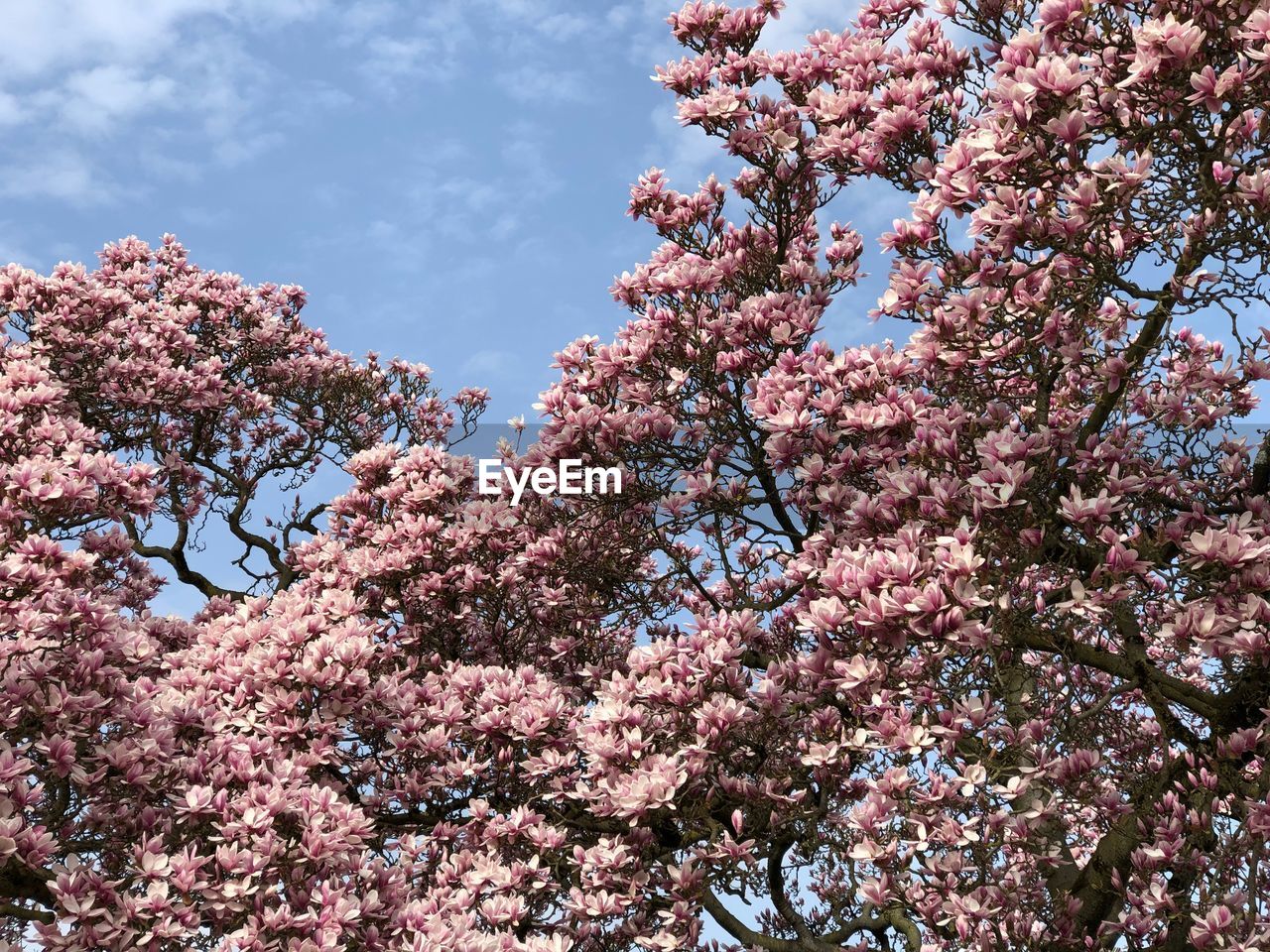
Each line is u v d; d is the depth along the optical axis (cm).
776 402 684
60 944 466
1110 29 489
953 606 483
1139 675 582
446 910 609
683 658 632
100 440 1145
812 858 730
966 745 615
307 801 562
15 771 490
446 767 714
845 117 708
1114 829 601
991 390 647
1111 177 479
